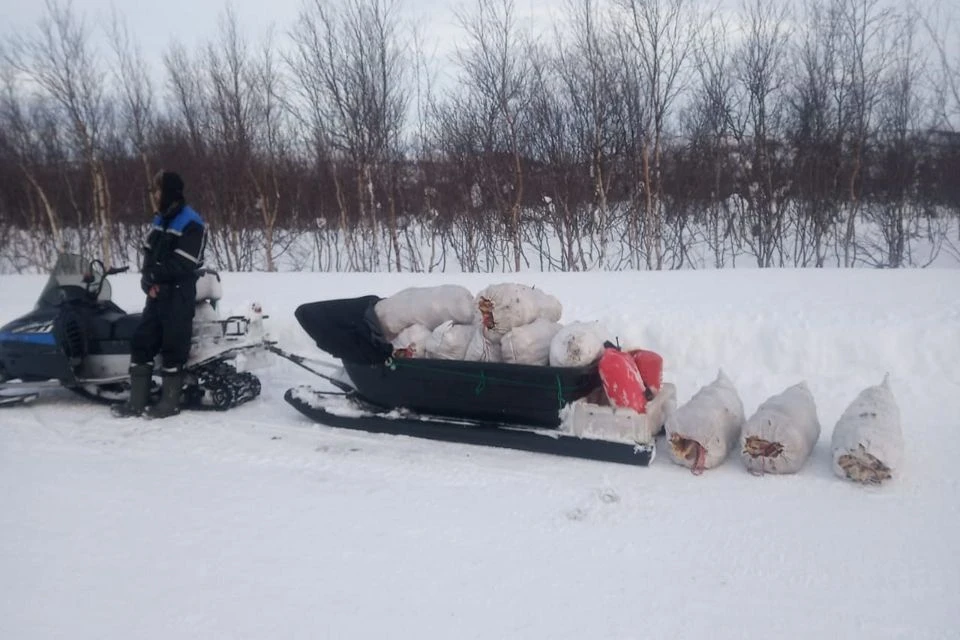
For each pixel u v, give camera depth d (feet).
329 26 59.21
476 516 14.23
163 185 20.62
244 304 28.81
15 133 62.54
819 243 54.85
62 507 14.90
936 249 55.83
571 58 56.08
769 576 11.85
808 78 57.26
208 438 19.12
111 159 61.62
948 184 55.98
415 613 11.00
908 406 18.78
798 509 14.11
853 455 14.93
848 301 24.73
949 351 20.21
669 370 22.27
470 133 57.16
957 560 12.12
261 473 16.71
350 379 20.01
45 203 58.59
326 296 31.24
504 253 56.90
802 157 55.88
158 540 13.46
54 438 19.26
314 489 15.71
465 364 17.71
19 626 10.85
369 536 13.48
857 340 20.97
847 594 11.30
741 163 58.23
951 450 16.37
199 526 13.99
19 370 21.85
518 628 10.57
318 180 64.49
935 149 56.08
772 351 21.65
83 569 12.46
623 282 32.12
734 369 21.65
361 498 15.20
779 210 55.93
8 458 17.79
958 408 18.43
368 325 18.86
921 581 11.57
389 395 19.21
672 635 10.35
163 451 18.24
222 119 63.10
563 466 16.66
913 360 20.35
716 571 12.05
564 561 12.44
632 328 23.48
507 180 56.29
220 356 21.42
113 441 19.01
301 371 24.84
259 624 10.81
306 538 13.46
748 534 13.21
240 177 61.41
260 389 22.63
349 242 61.21
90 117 57.62
